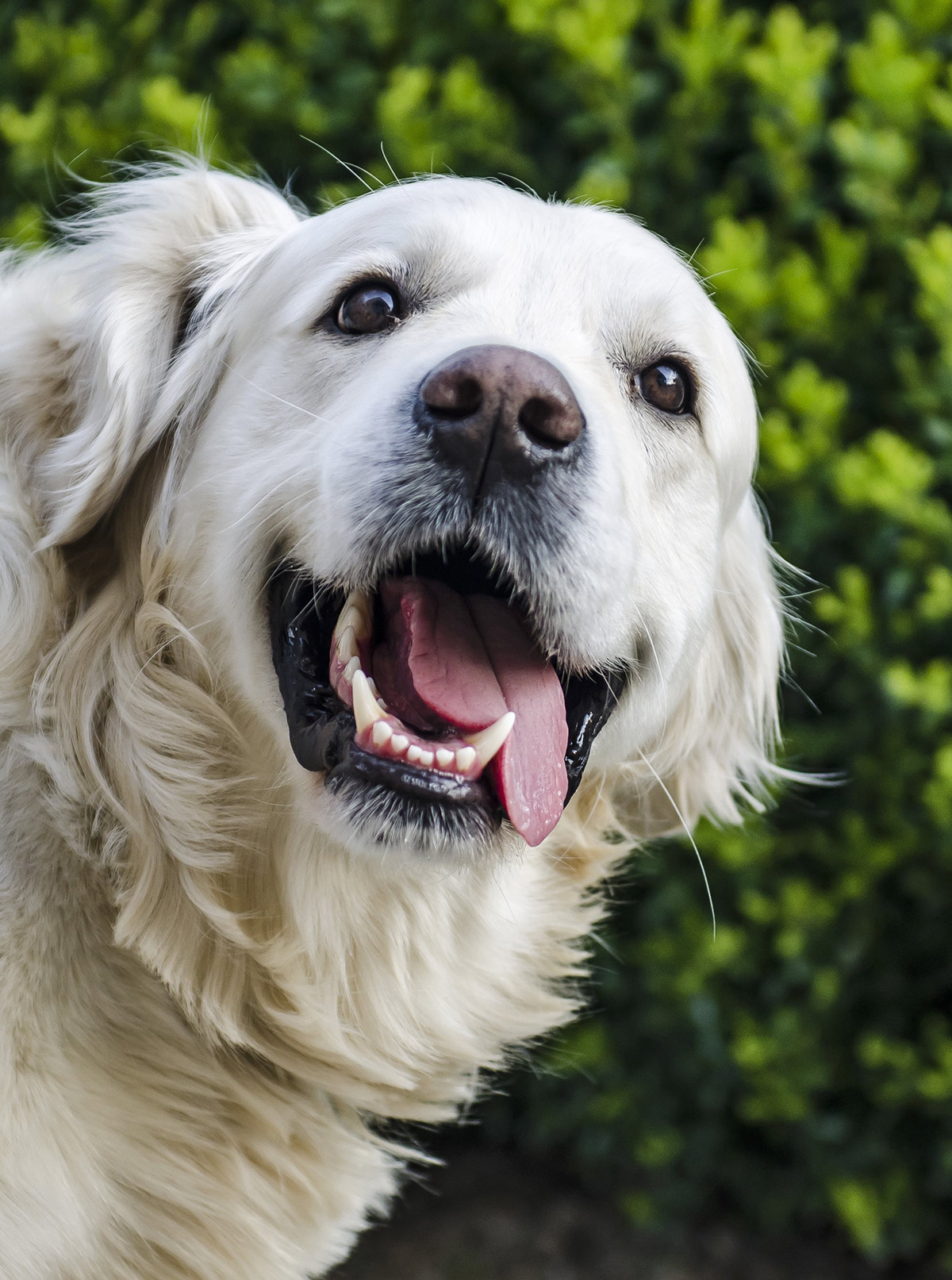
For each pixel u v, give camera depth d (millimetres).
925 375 3295
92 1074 1782
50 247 2557
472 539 1772
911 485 3150
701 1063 3631
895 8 3404
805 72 3256
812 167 3480
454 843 1752
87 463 2018
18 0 3820
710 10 3318
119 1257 1791
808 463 3277
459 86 3371
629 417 2059
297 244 2121
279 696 1931
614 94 3383
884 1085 3467
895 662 3256
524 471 1736
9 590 1923
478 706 1802
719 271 3268
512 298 1981
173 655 2008
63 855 1845
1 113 3529
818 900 3385
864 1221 3424
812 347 3412
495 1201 3928
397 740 1717
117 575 2066
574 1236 3775
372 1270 3576
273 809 1987
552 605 1809
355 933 2027
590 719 2094
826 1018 3557
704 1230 3809
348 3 3479
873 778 3387
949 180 3355
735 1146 3785
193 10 3695
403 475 1747
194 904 1931
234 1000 1963
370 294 1976
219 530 1964
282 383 1983
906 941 3531
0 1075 1671
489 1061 2271
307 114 3461
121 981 1869
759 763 2816
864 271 3457
